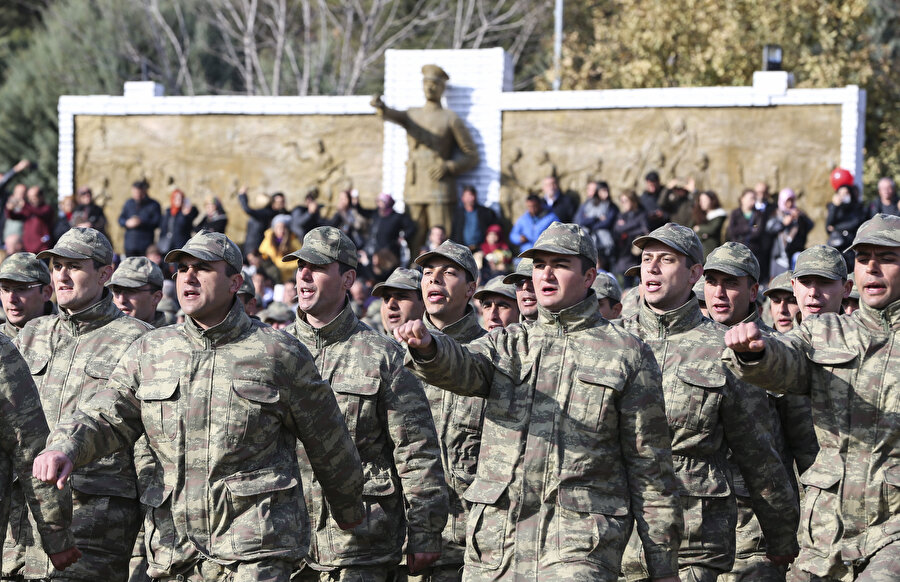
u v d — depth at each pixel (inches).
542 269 342.6
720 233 1077.1
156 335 354.6
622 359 334.0
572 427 331.3
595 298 344.8
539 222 1167.0
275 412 344.2
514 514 331.3
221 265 345.4
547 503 329.1
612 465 332.2
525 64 2297.0
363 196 1295.5
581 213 1141.7
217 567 335.9
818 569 347.9
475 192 1216.8
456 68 1264.8
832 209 1043.3
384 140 1288.1
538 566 326.3
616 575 326.6
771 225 1055.0
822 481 348.2
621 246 1109.7
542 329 344.8
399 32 2118.6
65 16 2258.9
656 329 406.0
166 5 2314.2
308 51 2114.9
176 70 2283.5
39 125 2174.0
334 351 411.2
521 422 335.6
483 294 516.1
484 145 1256.2
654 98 1205.7
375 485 401.4
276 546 335.6
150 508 351.6
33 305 488.7
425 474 397.1
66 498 370.3
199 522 338.0
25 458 360.8
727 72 1637.6
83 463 335.3
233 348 346.0
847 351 346.6
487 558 334.0
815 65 1610.5
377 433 404.5
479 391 341.1
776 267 1055.0
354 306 848.3
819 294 451.2
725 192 1189.1
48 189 2145.7
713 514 393.4
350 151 1300.4
